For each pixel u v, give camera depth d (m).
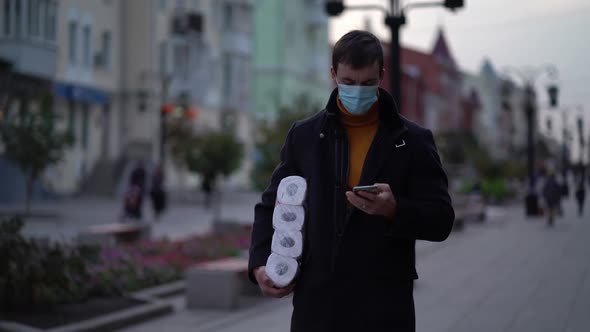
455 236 24.56
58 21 36.81
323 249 3.33
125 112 43.44
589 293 11.56
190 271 10.66
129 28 43.56
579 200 35.31
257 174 22.91
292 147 3.53
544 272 14.38
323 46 69.69
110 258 11.97
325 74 70.62
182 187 46.00
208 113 49.22
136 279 11.71
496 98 137.12
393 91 13.19
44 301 8.77
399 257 3.34
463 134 62.16
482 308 10.30
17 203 32.53
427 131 3.48
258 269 3.41
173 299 11.45
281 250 3.31
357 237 3.31
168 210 33.84
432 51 108.88
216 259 14.48
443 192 3.38
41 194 33.94
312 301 3.34
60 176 36.81
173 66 45.72
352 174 3.38
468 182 52.81
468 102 117.88
